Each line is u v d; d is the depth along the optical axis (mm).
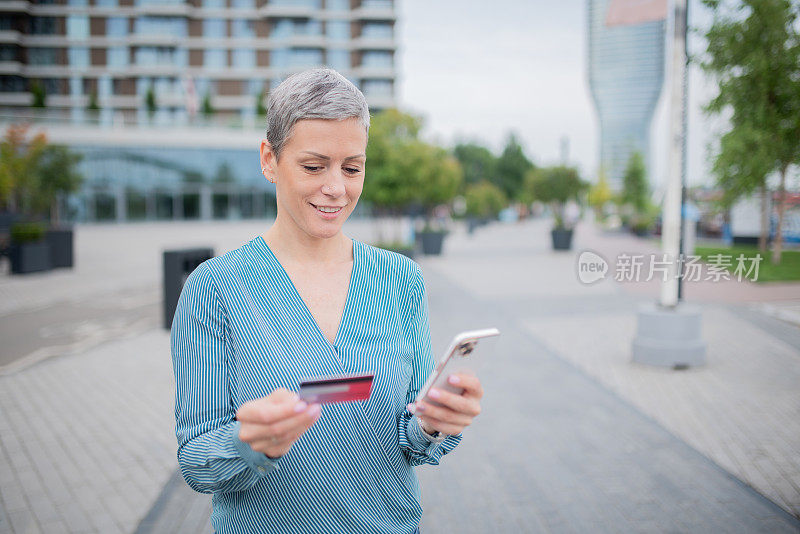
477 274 14336
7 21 50594
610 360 6449
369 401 1163
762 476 3680
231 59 51562
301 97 1095
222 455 1007
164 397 5250
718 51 7160
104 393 5371
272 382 1107
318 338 1149
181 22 50969
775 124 7141
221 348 1132
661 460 3916
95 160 32781
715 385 5516
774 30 6656
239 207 35500
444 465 3883
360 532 1160
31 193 20375
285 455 1127
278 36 51812
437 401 1050
